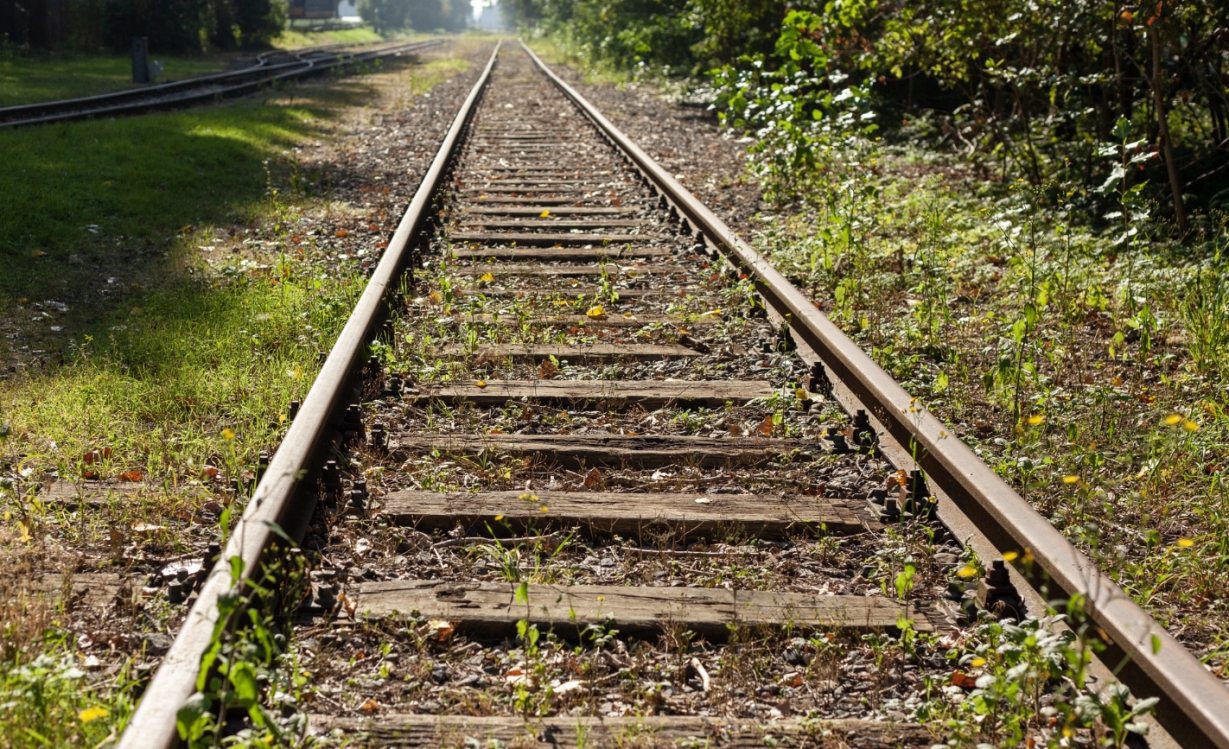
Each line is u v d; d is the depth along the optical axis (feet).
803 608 10.72
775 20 61.26
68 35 107.14
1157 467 14.07
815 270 25.26
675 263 26.05
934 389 17.20
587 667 9.70
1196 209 28.68
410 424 15.56
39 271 22.79
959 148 44.04
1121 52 30.19
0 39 97.09
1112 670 9.13
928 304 20.65
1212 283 21.58
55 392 15.90
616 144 47.03
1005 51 34.45
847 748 8.70
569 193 36.55
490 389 16.85
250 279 22.99
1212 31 28.14
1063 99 33.86
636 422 15.98
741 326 20.38
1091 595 9.39
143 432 14.70
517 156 45.60
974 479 11.89
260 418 15.06
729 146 49.16
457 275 24.11
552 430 15.49
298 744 8.40
